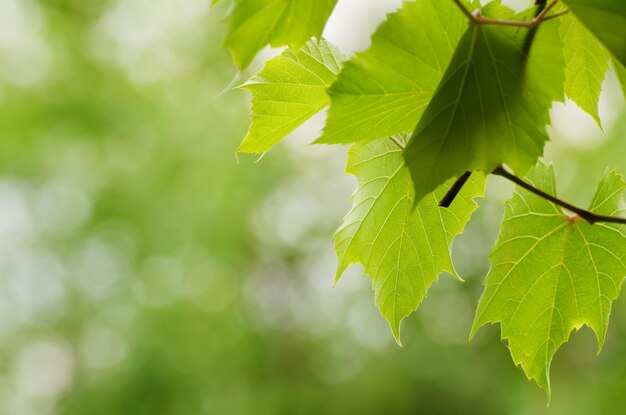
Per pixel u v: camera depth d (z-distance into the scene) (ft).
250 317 32.45
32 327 31.53
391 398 31.65
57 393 31.58
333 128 3.35
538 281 4.64
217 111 30.78
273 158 31.04
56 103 31.30
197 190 29.22
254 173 29.99
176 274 29.30
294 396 33.04
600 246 4.54
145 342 27.89
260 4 2.84
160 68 32.30
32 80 31.58
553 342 4.73
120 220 29.86
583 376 27.66
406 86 3.24
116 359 28.35
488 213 29.40
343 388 32.71
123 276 29.76
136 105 31.22
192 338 28.99
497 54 3.06
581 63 4.02
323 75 4.13
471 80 3.07
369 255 4.77
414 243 4.70
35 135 30.89
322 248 34.78
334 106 3.25
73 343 31.14
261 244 32.94
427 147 3.10
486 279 4.65
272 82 4.14
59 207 30.83
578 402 24.94
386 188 4.65
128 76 32.19
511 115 3.09
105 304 29.60
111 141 30.91
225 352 29.71
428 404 31.45
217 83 31.81
